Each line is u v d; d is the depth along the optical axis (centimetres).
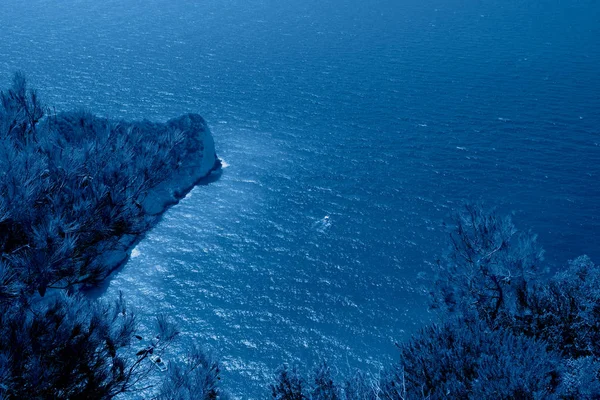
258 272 9700
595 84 17700
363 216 11275
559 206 11275
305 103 16962
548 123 14962
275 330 8456
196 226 10844
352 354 7981
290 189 12212
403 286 9288
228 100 17350
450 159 13312
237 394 7325
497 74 18988
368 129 15038
